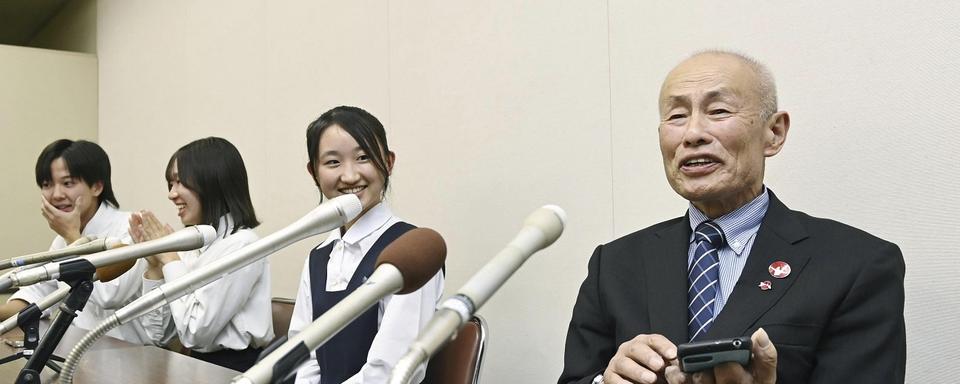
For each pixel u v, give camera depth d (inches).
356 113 84.7
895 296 53.7
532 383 98.0
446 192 111.0
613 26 89.8
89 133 228.7
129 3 211.3
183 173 104.5
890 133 67.7
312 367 81.0
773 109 60.6
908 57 66.4
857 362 52.2
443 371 72.9
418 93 116.5
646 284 61.5
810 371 54.3
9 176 215.3
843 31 70.7
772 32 75.8
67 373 40.7
